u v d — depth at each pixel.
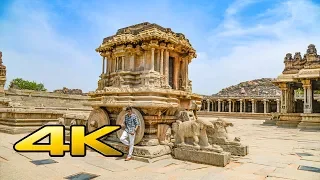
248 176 6.80
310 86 27.75
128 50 11.41
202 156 8.20
